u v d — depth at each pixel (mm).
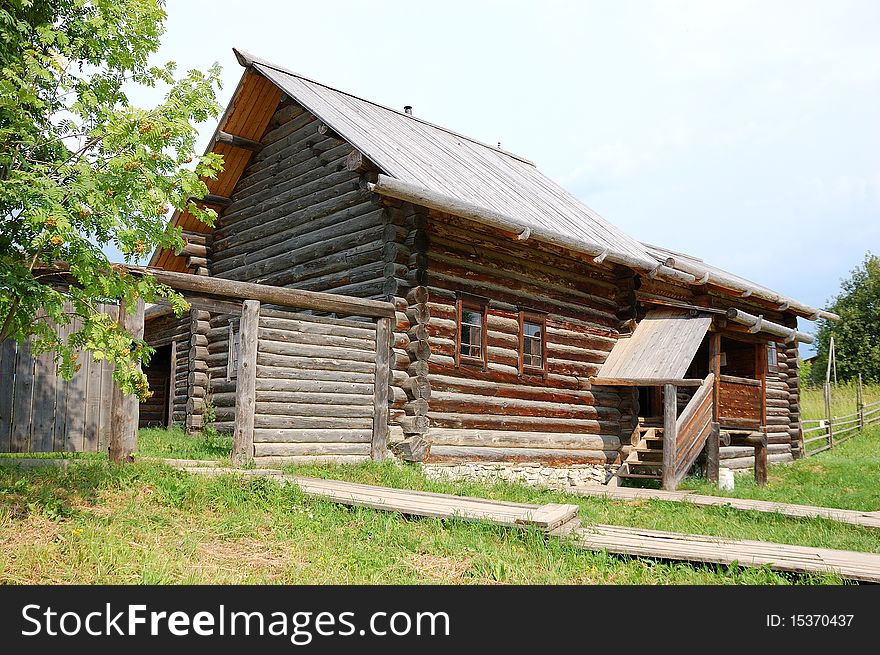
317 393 10922
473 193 12930
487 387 12773
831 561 6516
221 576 5664
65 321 6312
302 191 14359
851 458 21219
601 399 14945
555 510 7805
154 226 6371
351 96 16250
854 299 42344
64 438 9086
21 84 5746
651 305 16078
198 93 6641
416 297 11750
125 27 6438
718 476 14648
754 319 15422
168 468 8453
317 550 6547
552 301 14180
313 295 10852
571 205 17125
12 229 6082
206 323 16062
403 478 10477
